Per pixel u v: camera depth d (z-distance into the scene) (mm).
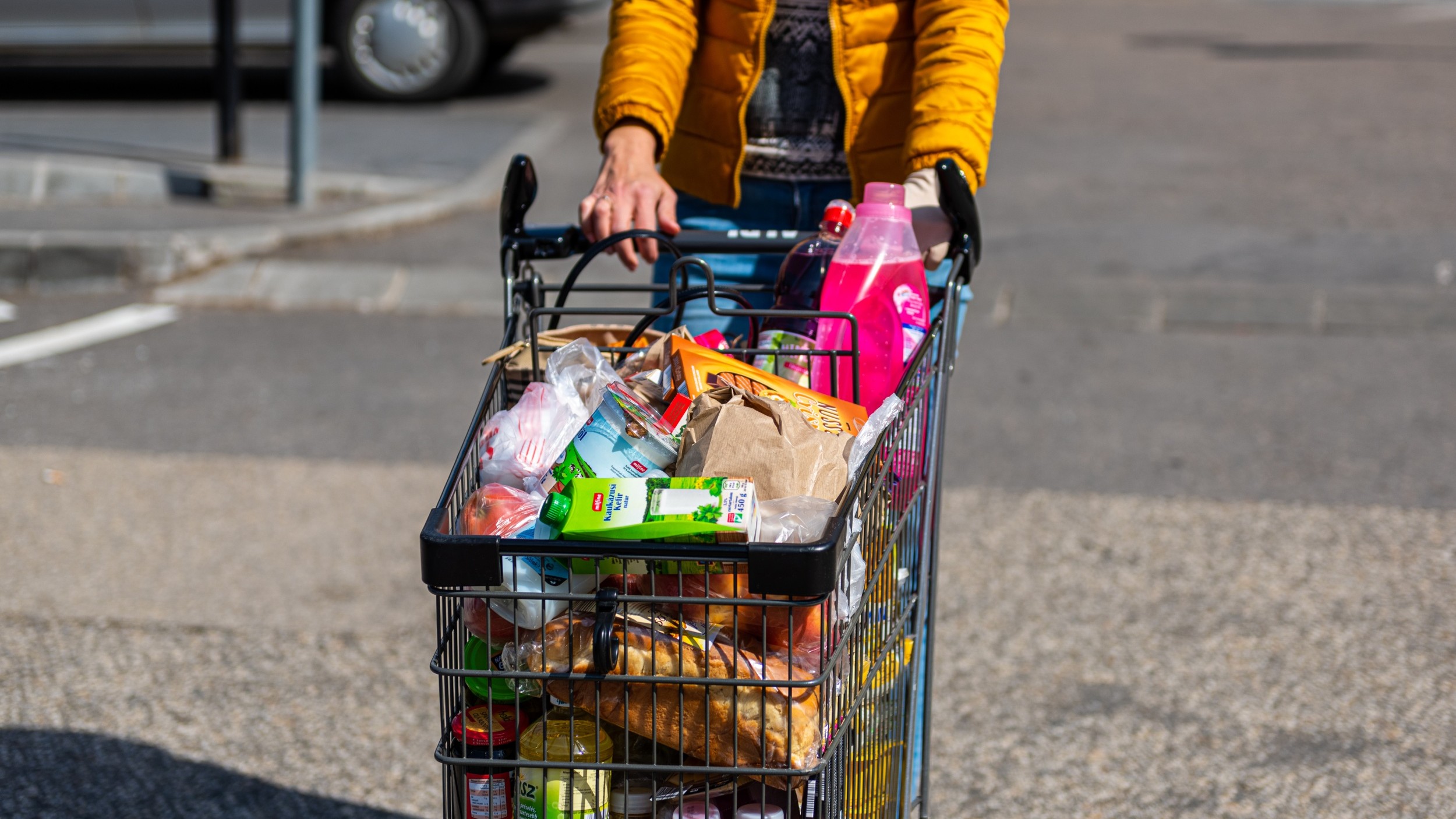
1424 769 3826
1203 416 6887
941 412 2689
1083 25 22188
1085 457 6344
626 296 5855
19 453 6383
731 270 3150
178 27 13797
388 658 4609
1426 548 5309
